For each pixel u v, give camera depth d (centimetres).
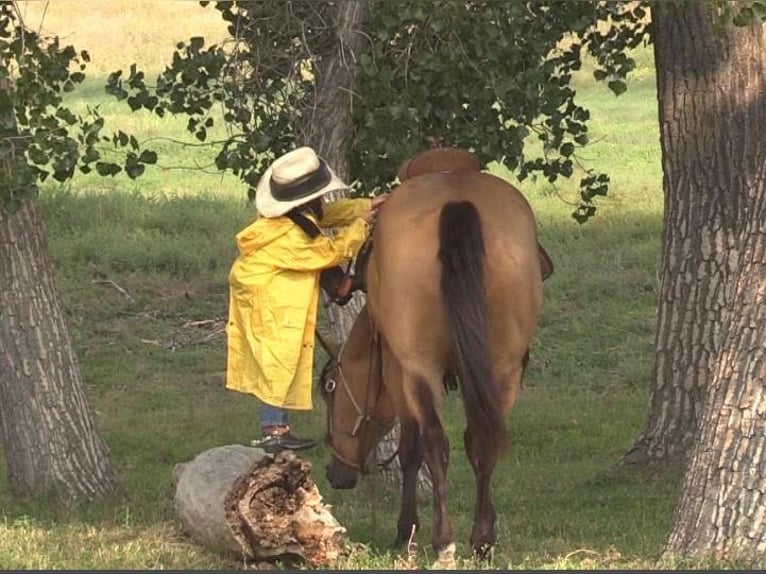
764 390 899
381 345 995
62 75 1254
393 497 1373
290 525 1007
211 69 1312
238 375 1020
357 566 983
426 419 907
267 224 998
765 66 1402
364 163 1378
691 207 1418
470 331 863
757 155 1388
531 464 1566
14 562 1000
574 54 1427
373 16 1262
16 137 1173
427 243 894
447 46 1247
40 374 1359
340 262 1005
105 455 1391
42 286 1369
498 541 1087
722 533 902
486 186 933
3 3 1266
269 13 1328
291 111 1331
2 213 1347
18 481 1373
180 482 1103
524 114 1328
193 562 1028
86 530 1163
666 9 1341
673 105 1418
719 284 1406
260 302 996
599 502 1345
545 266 1012
